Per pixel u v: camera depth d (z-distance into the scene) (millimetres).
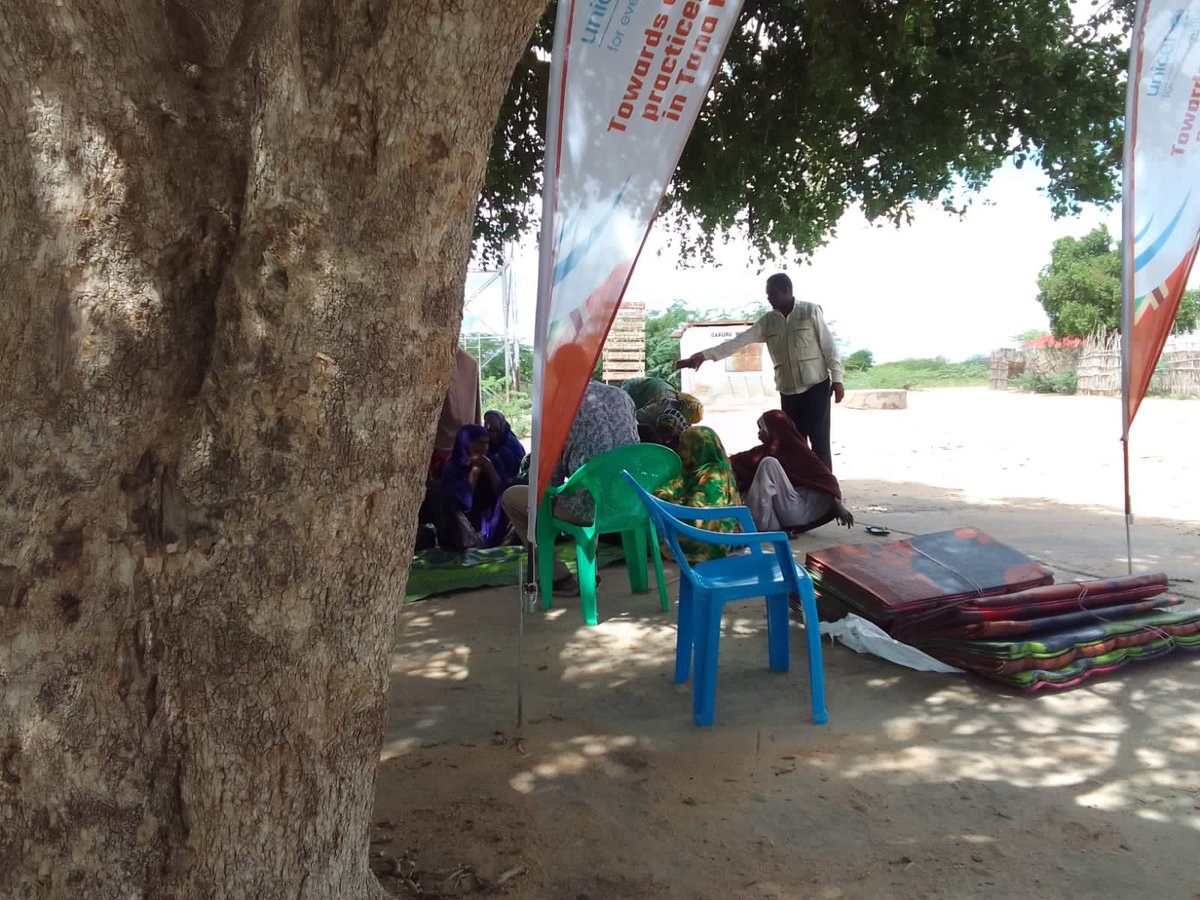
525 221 8266
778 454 6918
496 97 1828
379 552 1896
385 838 2871
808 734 3623
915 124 7293
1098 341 24844
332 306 1698
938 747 3477
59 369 1584
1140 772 3236
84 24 1549
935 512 8453
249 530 1721
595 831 2914
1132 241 4770
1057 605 4316
